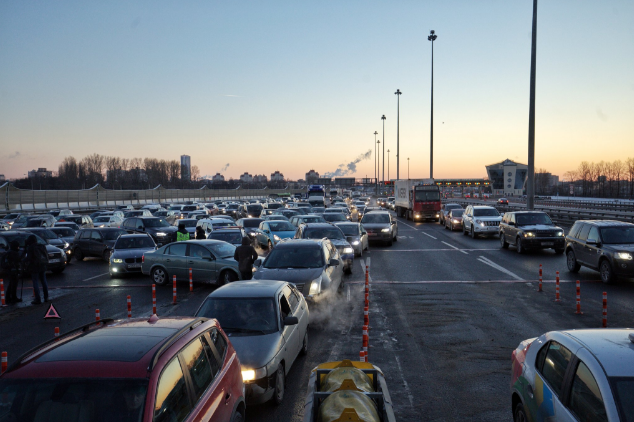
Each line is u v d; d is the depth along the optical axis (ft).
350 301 42.19
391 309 39.17
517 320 35.01
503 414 20.43
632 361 12.09
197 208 156.87
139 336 13.15
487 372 25.18
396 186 179.93
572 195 339.57
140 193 304.71
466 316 36.45
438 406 21.24
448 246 84.07
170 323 14.78
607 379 11.55
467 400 21.84
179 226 66.95
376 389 15.67
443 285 48.85
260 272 37.76
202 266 50.49
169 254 52.54
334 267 41.42
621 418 10.68
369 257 71.05
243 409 16.76
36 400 10.65
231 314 23.52
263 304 24.04
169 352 12.32
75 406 10.53
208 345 15.08
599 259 49.06
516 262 64.54
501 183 412.36
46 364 11.38
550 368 14.47
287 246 41.19
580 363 12.80
